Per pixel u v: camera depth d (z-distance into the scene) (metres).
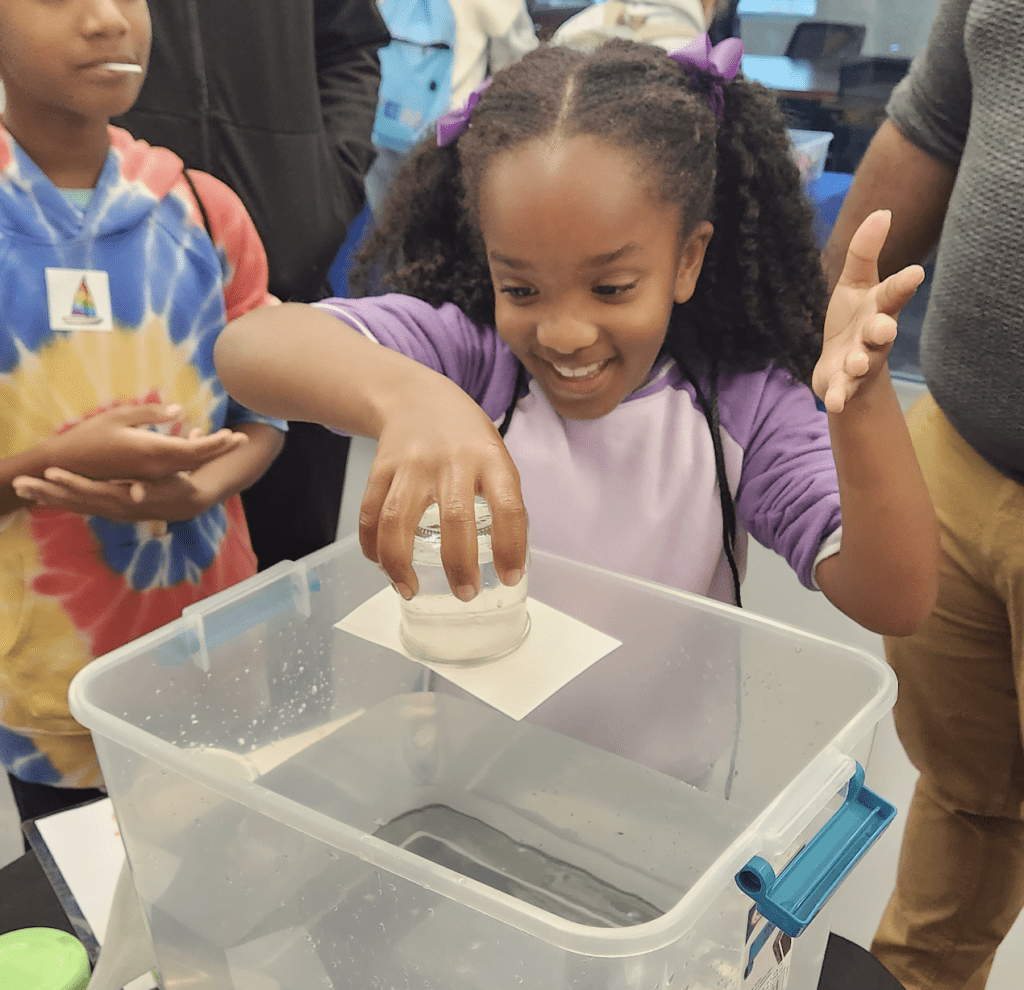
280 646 0.59
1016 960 1.18
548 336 0.62
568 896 0.48
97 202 0.91
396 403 0.52
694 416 0.74
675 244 0.64
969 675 0.89
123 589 0.98
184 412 1.00
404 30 1.58
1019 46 0.66
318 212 1.25
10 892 0.62
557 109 0.58
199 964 0.49
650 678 0.59
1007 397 0.73
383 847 0.37
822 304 0.75
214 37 1.12
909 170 0.85
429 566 0.49
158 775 0.45
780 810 0.38
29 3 0.80
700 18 1.02
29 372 0.90
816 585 0.68
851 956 0.59
